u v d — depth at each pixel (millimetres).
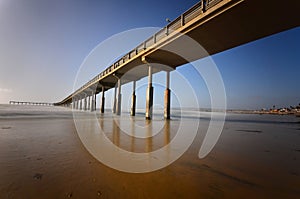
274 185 2561
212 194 2236
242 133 8648
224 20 12039
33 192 2129
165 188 2369
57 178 2566
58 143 4988
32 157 3568
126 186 2391
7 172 2730
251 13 11078
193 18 13359
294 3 9891
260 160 3869
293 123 15812
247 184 2580
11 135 6098
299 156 4281
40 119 13352
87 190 2229
